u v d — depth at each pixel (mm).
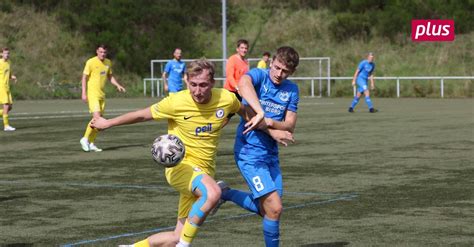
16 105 50375
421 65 63812
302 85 64688
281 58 9422
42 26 70312
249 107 9312
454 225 11312
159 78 66312
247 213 12477
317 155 20469
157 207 13133
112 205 13359
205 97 8695
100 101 23094
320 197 13922
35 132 28844
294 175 16781
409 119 33406
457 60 63875
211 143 9016
